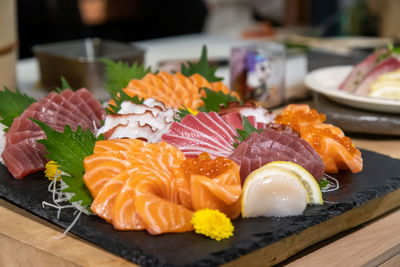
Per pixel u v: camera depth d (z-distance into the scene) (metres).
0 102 0.53
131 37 1.61
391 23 1.19
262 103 0.72
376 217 0.47
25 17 1.24
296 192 0.40
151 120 0.47
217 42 1.17
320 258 0.40
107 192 0.38
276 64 0.72
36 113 0.50
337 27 1.28
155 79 0.58
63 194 0.43
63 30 1.24
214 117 0.46
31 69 1.01
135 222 0.37
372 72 0.68
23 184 0.46
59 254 0.37
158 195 0.38
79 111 0.52
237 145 0.44
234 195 0.37
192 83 0.60
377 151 0.60
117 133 0.46
